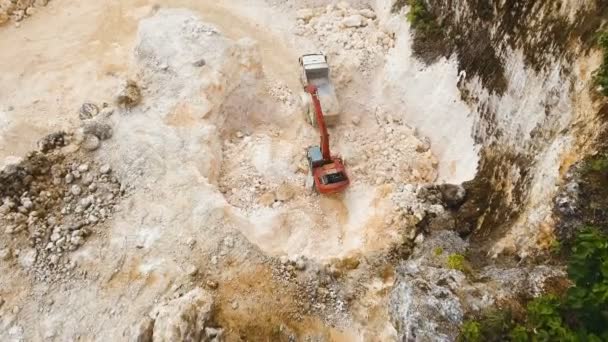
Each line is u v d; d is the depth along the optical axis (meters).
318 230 18.08
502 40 17.52
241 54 21.48
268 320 15.17
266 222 17.59
